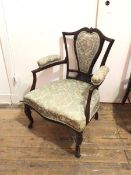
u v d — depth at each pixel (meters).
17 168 1.61
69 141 1.85
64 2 1.73
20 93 2.30
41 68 1.74
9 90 2.24
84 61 1.79
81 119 1.44
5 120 2.09
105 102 2.30
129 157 1.69
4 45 1.94
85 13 1.78
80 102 1.57
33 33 1.91
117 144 1.81
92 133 1.92
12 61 2.07
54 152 1.74
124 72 2.09
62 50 1.99
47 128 1.99
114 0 1.68
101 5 1.71
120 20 1.79
